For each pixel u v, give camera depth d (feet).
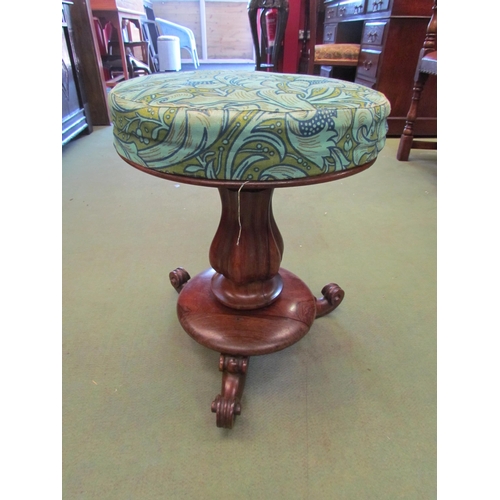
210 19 15.24
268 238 2.05
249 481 1.65
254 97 1.31
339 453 1.77
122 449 1.77
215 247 2.11
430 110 6.55
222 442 1.81
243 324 2.10
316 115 1.18
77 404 1.98
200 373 2.18
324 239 3.57
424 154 6.07
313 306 2.30
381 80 6.34
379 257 3.29
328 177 1.30
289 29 8.03
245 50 16.08
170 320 2.56
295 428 1.88
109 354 2.29
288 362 2.26
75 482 1.63
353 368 2.23
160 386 2.09
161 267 3.11
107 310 2.64
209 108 1.17
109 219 3.88
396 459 1.75
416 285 2.94
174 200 4.34
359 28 8.11
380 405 2.00
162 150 1.24
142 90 1.43
